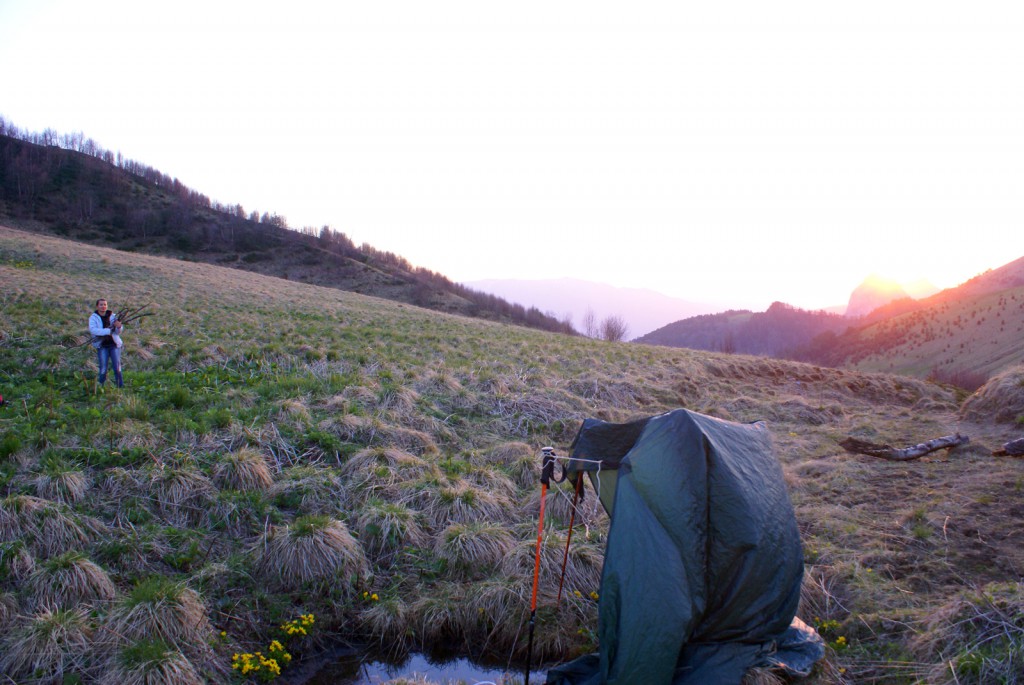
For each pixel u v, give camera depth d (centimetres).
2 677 468
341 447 926
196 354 1387
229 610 588
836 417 1581
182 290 2845
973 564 635
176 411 988
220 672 520
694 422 483
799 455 1138
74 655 487
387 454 895
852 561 657
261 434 912
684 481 460
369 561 690
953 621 498
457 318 3500
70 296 2092
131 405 968
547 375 1605
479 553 690
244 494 758
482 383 1395
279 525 721
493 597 619
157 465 774
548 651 581
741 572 465
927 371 9856
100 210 10725
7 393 1009
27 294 1998
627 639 421
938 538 695
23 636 489
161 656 480
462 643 604
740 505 468
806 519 788
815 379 2217
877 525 750
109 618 520
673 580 429
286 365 1432
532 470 916
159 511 710
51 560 562
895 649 511
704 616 464
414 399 1202
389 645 599
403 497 801
